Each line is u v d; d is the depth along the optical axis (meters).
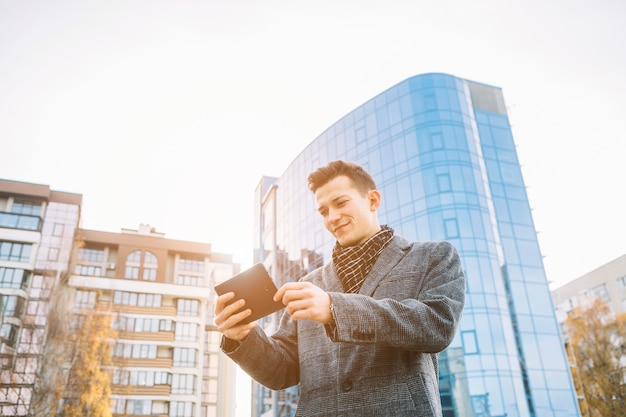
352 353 1.78
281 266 42.28
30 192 42.53
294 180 42.38
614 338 42.81
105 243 45.72
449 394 24.98
